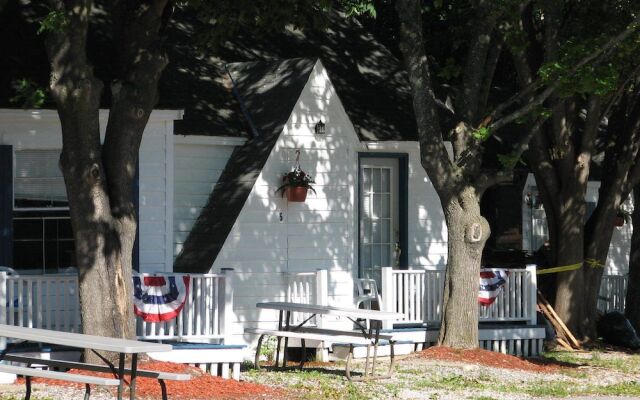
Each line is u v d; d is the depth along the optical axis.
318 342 21.28
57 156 20.17
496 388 17.98
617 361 23.28
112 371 13.34
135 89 16.55
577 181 25.56
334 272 23.12
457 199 21.56
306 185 22.33
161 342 18.41
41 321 17.42
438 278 23.17
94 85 15.90
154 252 20.89
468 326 21.72
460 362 20.62
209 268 21.56
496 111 20.86
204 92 23.75
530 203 30.61
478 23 21.31
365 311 18.72
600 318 26.78
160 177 21.00
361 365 20.45
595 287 26.36
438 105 26.50
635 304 28.14
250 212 22.09
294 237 22.67
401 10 21.23
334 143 23.20
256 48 26.31
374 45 28.00
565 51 20.12
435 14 27.58
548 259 26.86
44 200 20.06
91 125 16.06
